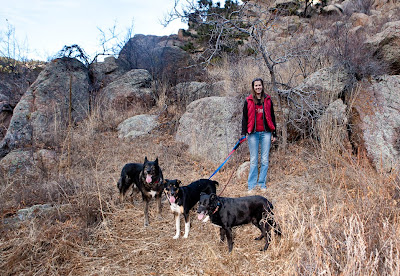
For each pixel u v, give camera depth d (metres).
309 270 2.87
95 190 5.50
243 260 3.66
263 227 3.81
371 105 6.23
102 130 9.73
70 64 11.45
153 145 8.22
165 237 4.27
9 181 6.27
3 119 10.91
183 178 6.39
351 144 6.23
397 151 5.53
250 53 9.32
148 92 11.27
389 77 6.52
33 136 8.59
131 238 4.24
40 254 3.76
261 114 5.26
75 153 7.64
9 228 4.21
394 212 3.62
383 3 16.31
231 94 8.30
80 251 3.88
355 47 7.28
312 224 3.54
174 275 3.43
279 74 8.13
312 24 12.55
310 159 6.30
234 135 7.28
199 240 4.15
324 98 6.99
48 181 5.88
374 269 2.63
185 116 8.62
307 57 8.05
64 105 10.38
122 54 13.70
